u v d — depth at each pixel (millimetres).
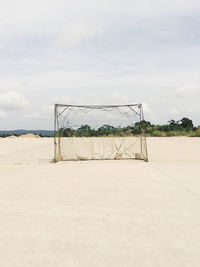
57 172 8977
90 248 3139
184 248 3107
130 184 6734
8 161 12828
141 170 9125
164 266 2703
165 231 3625
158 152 16062
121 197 5453
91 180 7371
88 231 3662
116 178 7625
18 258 2912
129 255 2949
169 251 3035
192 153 15242
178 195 5559
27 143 26047
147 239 3373
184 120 37531
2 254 3018
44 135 41219
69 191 6035
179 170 9023
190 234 3512
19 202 5160
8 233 3635
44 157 14594
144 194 5676
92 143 20766
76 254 2988
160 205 4855
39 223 4004
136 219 4121
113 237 3451
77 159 13641
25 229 3771
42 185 6750
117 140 22703
